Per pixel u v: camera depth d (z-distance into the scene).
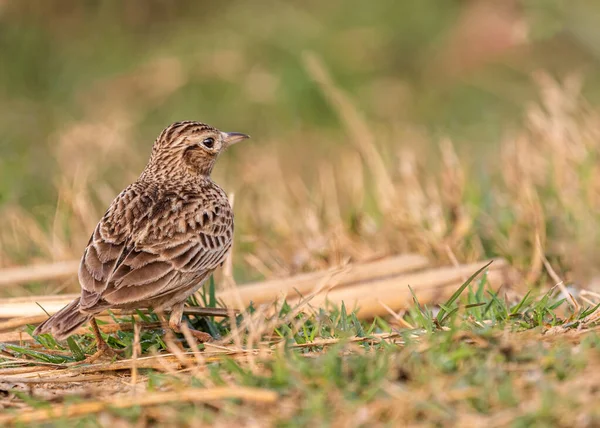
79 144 18.11
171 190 10.16
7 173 16.50
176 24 24.92
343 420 7.12
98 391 8.37
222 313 9.94
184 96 22.73
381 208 13.55
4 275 12.18
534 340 8.19
